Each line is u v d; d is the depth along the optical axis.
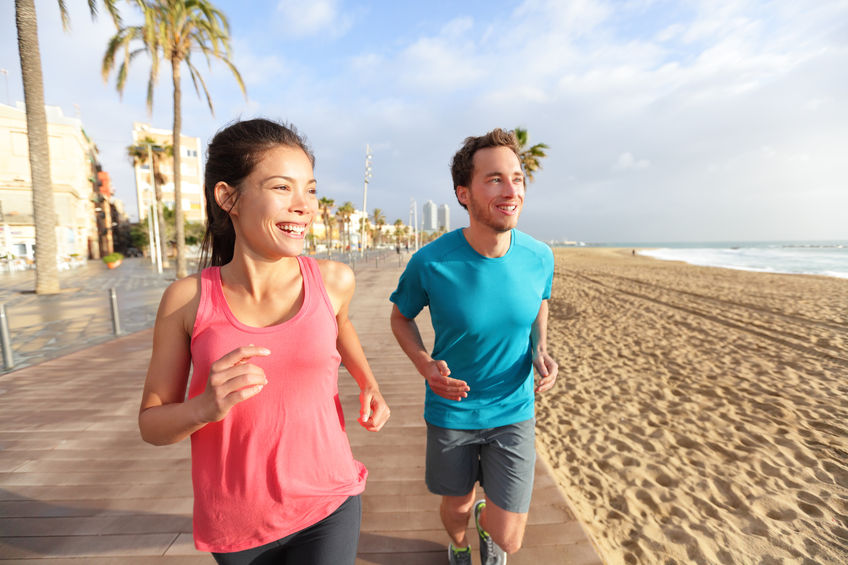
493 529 1.53
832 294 13.39
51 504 2.42
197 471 0.92
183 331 0.93
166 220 41.56
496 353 1.55
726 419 4.33
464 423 1.53
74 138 34.84
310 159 0.97
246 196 0.87
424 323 8.18
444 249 1.52
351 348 1.20
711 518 2.79
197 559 2.00
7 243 27.38
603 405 4.88
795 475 3.27
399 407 3.92
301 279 0.98
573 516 2.30
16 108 31.70
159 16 15.38
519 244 1.53
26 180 30.11
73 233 32.72
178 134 17.53
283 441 0.91
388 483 2.62
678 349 7.11
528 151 21.08
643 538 2.59
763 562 2.38
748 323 8.90
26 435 3.33
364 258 35.22
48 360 5.58
